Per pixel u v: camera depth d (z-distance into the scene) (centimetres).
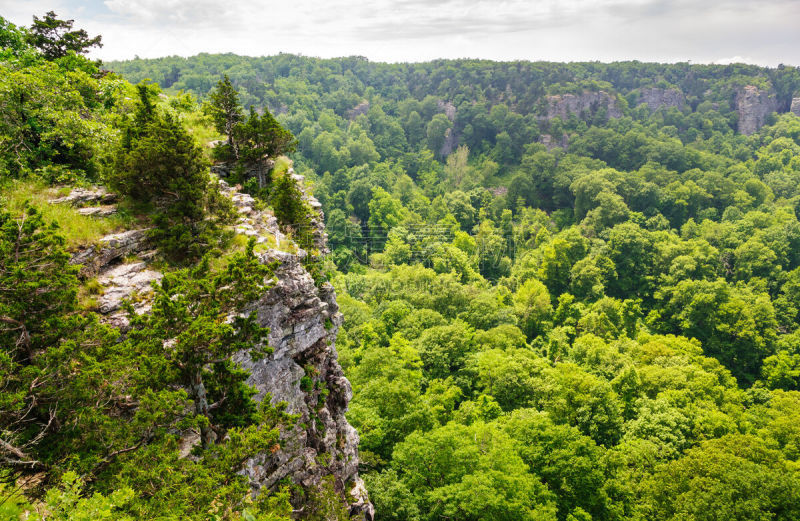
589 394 5269
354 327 7206
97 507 1016
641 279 11306
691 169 17325
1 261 1377
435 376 6241
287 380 2294
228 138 3400
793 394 6394
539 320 9219
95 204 2348
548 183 17538
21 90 2392
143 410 1347
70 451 1294
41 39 3353
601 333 8444
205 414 1630
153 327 1467
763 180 17700
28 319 1370
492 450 3775
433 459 3753
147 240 2255
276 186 3238
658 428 4869
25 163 2333
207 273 1789
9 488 1132
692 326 9488
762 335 9081
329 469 2588
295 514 2242
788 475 3825
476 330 7731
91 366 1312
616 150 19125
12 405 1177
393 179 18862
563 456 4050
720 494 3647
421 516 3469
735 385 6862
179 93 4022
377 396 4509
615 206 13725
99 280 1988
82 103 2755
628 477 4334
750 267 11200
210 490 1268
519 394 5606
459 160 19875
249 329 1650
